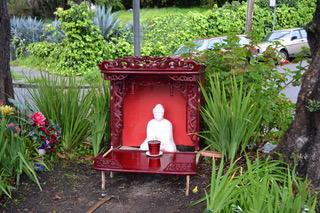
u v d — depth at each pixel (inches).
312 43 152.3
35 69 645.3
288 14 977.5
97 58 614.2
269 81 184.5
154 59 174.7
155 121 179.9
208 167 168.6
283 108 179.6
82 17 617.3
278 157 152.3
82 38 610.5
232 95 167.3
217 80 167.6
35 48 708.0
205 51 191.8
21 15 1135.6
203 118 174.2
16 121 171.3
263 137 175.6
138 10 271.4
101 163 156.9
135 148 182.5
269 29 935.7
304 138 145.5
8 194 144.7
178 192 155.0
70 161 180.5
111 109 178.9
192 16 823.7
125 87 182.7
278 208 116.6
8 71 190.1
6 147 151.6
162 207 145.9
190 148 184.7
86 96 191.0
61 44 638.5
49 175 167.5
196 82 169.3
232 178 132.6
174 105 184.7
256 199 117.2
